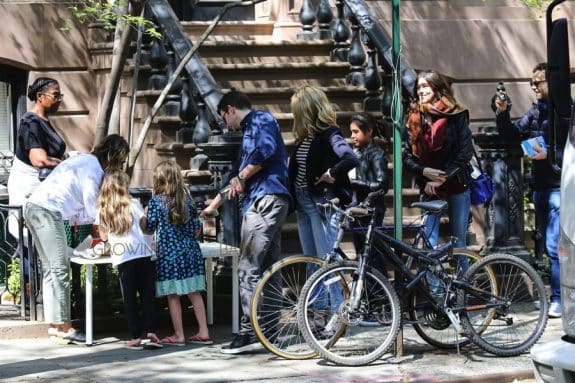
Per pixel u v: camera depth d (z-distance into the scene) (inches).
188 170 582.9
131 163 537.3
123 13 542.9
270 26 714.2
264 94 634.2
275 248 475.2
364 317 440.1
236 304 501.4
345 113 623.5
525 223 673.6
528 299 506.3
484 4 730.2
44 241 475.5
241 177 458.9
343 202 479.2
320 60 681.0
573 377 333.4
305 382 414.3
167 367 438.6
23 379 419.2
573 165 352.2
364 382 414.9
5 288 546.3
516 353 461.4
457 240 496.1
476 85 729.0
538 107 551.8
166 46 604.4
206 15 723.4
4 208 507.5
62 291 478.9
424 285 454.3
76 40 656.4
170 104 608.7
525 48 733.3
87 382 414.3
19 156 526.3
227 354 461.1
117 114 582.9
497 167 568.7
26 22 649.0
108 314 514.6
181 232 473.4
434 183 493.4
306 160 475.8
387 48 614.9
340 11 669.3
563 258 351.6
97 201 476.1
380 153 501.0
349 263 440.1
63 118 658.2
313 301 443.8
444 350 471.8
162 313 518.9
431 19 720.3
